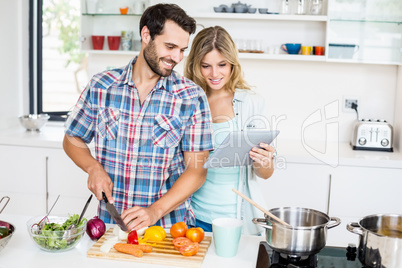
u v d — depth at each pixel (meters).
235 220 1.66
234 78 2.20
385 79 3.46
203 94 1.95
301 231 1.49
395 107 3.46
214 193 2.16
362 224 1.56
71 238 1.60
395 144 3.41
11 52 3.72
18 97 3.86
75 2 3.99
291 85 3.53
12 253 1.60
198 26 3.45
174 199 1.85
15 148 3.32
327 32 3.23
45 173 3.32
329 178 3.04
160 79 1.90
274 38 3.48
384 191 3.02
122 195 1.95
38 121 3.56
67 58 4.03
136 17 3.50
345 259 1.57
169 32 1.73
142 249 1.57
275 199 3.09
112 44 3.46
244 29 3.49
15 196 3.37
